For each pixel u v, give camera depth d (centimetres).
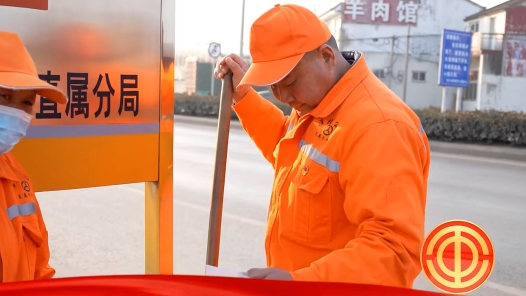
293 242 174
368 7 2162
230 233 514
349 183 154
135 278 116
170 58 199
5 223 148
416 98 2131
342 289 117
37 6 169
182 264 435
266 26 164
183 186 730
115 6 185
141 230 518
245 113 218
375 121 155
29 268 156
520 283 408
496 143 1320
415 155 157
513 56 1914
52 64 174
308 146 171
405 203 145
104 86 185
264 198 666
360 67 170
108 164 188
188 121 1892
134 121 192
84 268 420
